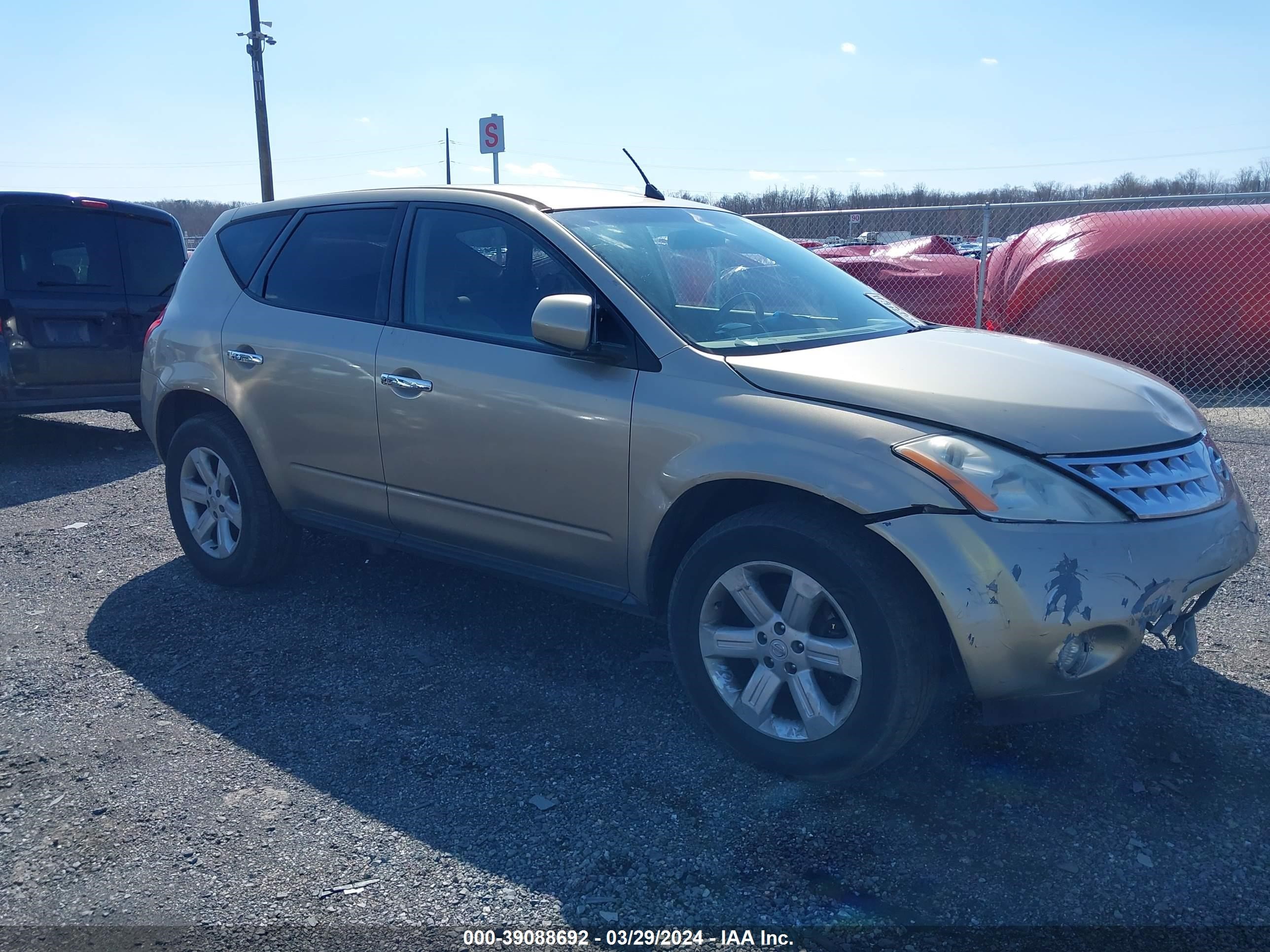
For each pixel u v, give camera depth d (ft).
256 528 15.12
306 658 13.39
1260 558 16.11
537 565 12.18
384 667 13.10
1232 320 32.48
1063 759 10.46
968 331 13.14
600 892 8.59
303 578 16.37
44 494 22.62
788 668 10.00
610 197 13.65
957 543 8.86
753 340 11.39
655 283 11.71
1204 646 13.02
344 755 10.93
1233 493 10.45
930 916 8.18
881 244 53.72
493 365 11.95
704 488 10.46
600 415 11.01
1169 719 11.21
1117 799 9.74
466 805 9.91
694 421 10.34
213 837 9.45
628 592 11.44
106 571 17.10
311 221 14.88
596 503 11.22
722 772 10.40
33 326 25.16
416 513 13.14
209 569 15.94
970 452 9.12
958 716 11.34
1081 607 8.77
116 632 14.39
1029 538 8.86
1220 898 8.32
